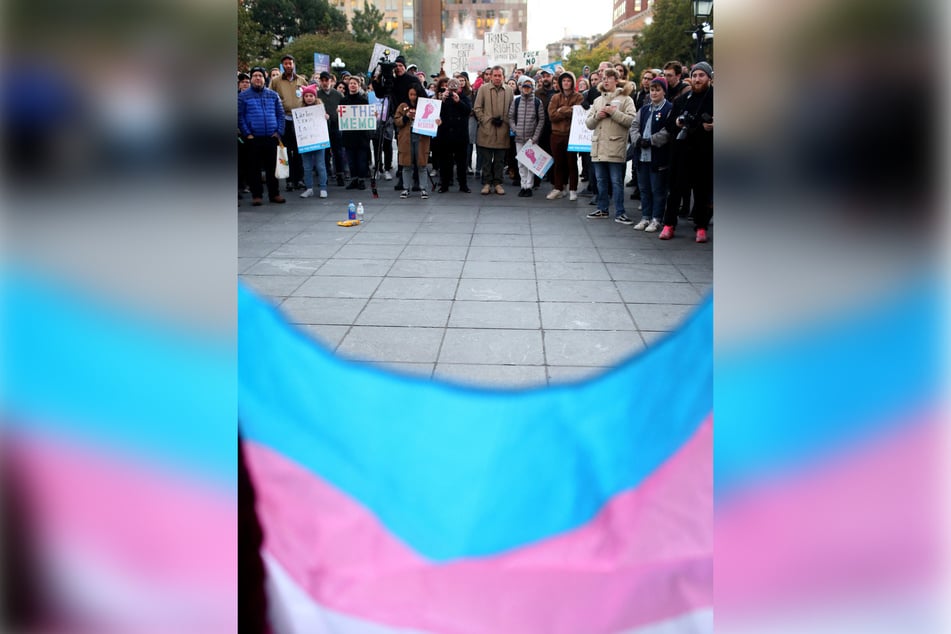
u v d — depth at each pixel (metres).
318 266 7.07
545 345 5.03
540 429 3.57
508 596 2.55
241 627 2.38
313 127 10.78
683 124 7.77
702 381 3.75
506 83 11.99
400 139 11.23
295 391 3.66
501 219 9.48
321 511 2.90
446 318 5.60
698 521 2.90
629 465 3.29
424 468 3.22
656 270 6.93
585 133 10.63
